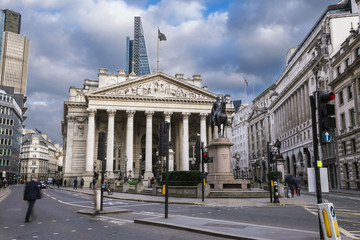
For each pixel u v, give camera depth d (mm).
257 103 117625
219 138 31188
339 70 54562
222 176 30578
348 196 35688
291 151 81000
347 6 65188
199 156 28359
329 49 59031
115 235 11539
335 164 55500
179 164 76562
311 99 10023
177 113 74500
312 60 65875
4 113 104438
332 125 9266
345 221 15125
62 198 33781
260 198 29297
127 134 69938
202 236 11250
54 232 12344
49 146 197750
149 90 72562
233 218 15992
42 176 182250
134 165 79500
